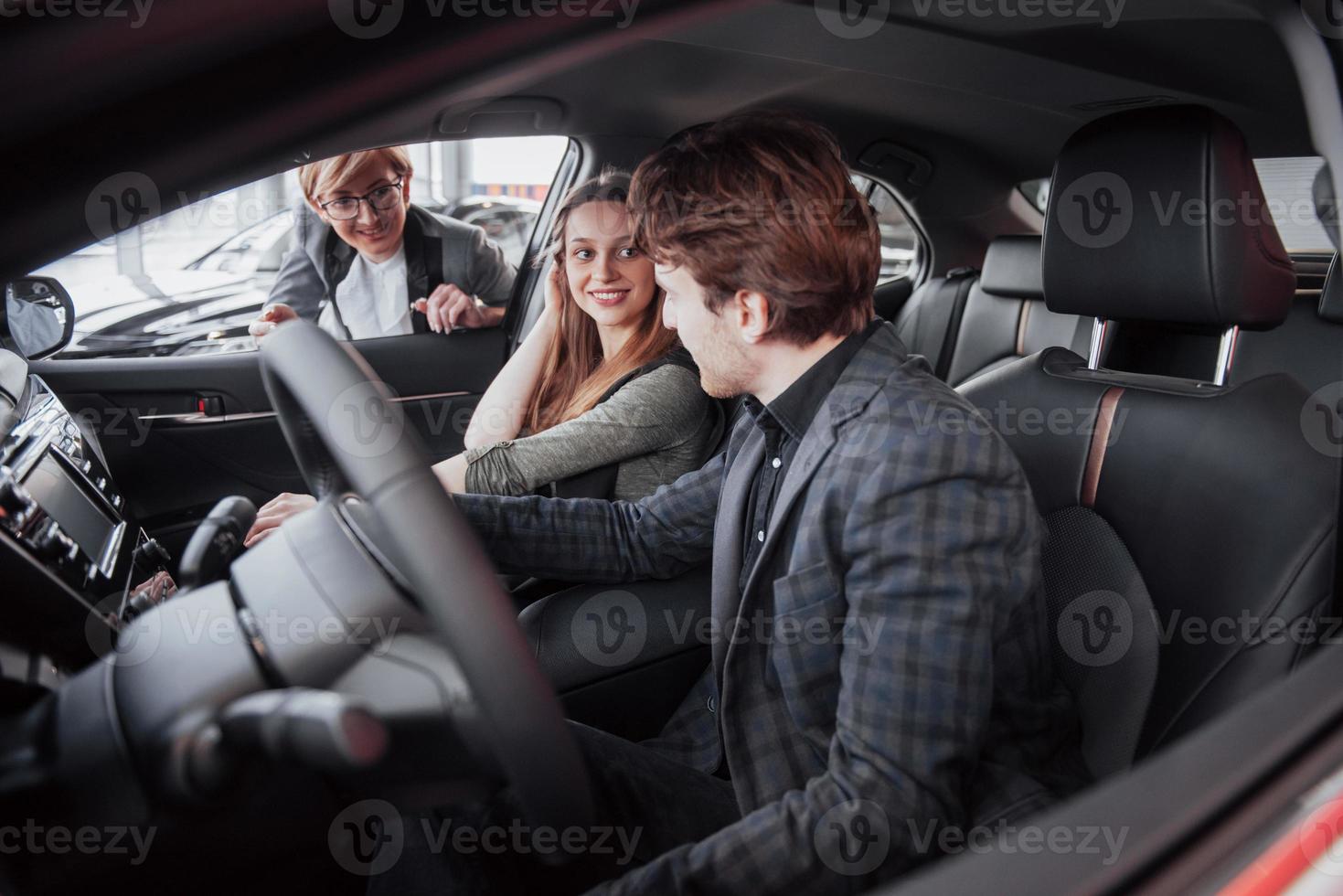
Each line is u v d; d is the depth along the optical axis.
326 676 0.72
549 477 1.58
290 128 0.78
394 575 0.79
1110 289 1.25
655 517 1.35
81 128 0.64
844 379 0.99
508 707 0.65
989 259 2.94
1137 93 1.96
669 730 1.31
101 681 0.71
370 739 0.56
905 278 3.42
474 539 0.67
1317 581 0.97
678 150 0.95
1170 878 0.47
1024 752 0.97
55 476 1.11
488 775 0.74
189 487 2.18
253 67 0.70
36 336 1.83
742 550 1.10
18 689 0.73
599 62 1.84
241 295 2.30
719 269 0.93
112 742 0.66
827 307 0.95
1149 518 1.13
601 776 1.06
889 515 0.88
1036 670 0.99
